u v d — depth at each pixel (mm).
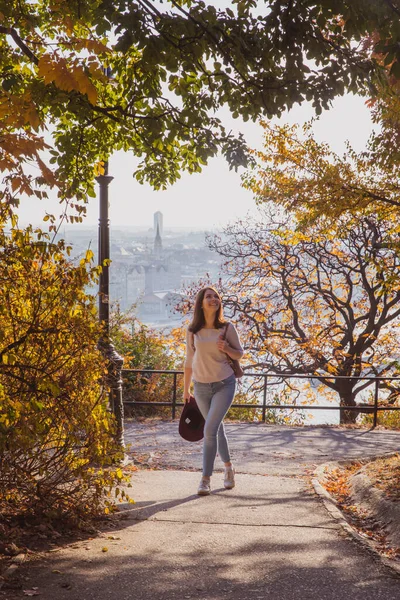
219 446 7695
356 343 25562
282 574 4750
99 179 9195
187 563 4934
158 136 7727
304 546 5477
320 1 5680
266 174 14477
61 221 6090
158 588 4367
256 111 7066
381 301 26891
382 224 20984
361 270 24812
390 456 10070
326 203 13836
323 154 14180
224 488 7719
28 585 4332
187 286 28484
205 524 6109
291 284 26516
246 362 27031
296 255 26234
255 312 27359
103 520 6195
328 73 6508
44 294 5680
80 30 7852
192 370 7641
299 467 9445
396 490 7004
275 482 8133
